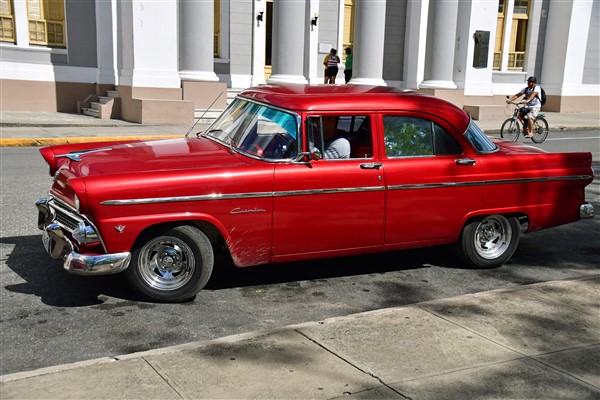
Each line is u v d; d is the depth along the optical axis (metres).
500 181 5.84
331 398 3.43
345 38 23.86
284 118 5.19
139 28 17.56
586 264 6.43
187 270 4.92
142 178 4.60
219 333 4.46
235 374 3.65
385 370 3.77
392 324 4.44
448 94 22.50
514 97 16.92
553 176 6.10
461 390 3.57
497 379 3.71
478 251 6.03
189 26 18.30
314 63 23.20
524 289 5.24
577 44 26.70
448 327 4.42
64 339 4.27
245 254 5.04
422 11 23.83
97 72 19.97
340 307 5.04
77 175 4.67
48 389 3.41
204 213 4.78
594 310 4.82
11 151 12.55
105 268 4.59
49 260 5.84
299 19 19.16
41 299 4.94
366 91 5.64
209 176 4.77
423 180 5.50
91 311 4.75
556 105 27.12
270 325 4.63
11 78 18.88
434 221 5.66
